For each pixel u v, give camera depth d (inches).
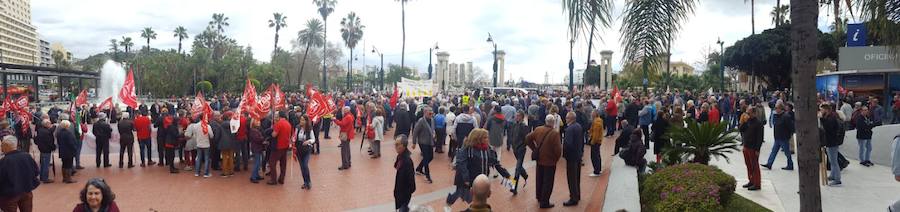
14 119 691.4
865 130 470.9
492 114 497.0
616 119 824.3
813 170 154.9
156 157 594.9
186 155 514.0
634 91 986.1
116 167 532.4
